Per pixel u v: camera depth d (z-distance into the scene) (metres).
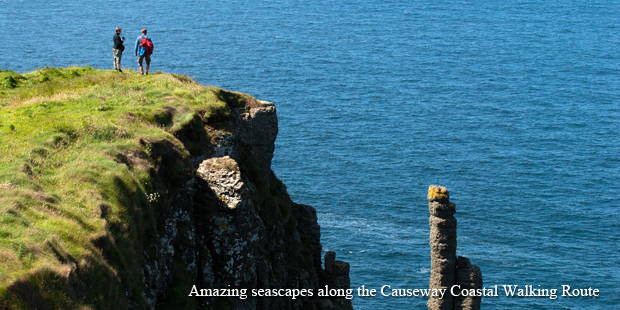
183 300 21.36
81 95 30.53
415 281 93.38
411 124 192.12
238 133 34.38
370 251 103.88
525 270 99.94
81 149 22.14
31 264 13.93
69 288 14.34
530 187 137.38
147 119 27.23
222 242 24.92
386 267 98.25
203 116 30.89
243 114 35.47
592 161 157.00
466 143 172.50
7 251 13.92
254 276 26.23
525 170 148.88
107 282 16.23
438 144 170.38
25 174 18.55
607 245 110.81
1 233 14.62
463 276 38.78
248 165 33.72
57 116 25.91
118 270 17.39
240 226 25.50
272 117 36.25
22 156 20.11
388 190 133.38
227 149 30.91
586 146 170.50
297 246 36.22
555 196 132.38
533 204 127.88
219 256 24.89
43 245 14.80
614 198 131.88
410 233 112.94
